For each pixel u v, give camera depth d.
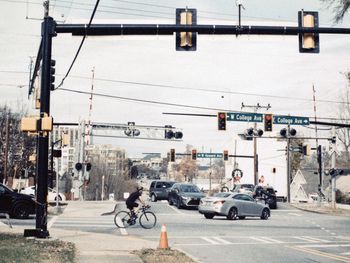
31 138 75.38
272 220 27.55
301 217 30.88
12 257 10.66
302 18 14.98
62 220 22.89
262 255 13.76
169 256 12.56
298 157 95.44
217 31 14.78
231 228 21.78
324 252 14.62
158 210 31.56
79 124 40.19
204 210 26.67
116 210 30.08
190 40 14.72
